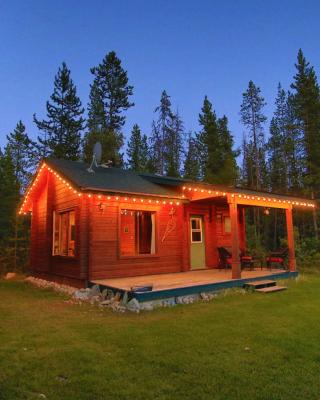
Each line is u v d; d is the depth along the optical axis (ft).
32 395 11.30
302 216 88.28
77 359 14.60
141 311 24.53
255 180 111.65
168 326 20.10
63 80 96.89
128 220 41.73
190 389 11.76
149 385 12.05
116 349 15.96
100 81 99.35
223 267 44.16
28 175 92.43
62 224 39.96
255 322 20.94
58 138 94.27
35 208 48.01
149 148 111.14
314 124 81.25
